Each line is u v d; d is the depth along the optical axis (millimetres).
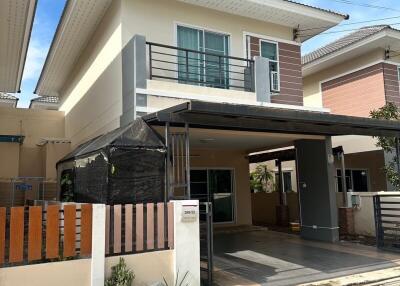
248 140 11570
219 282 7000
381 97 14859
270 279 7246
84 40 13273
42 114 16438
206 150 14547
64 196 10680
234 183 15156
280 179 16266
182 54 11031
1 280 4941
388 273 7758
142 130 7551
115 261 5770
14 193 13500
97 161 7664
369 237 11969
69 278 5324
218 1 11312
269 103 11008
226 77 11633
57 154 14742
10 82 15273
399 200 11500
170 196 7344
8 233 5199
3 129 15672
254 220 18078
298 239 11992
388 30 14008
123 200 7027
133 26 10352
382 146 13234
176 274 6168
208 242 6891
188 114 7480
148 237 6133
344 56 15977
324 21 12812
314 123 8961
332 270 7926
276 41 12828
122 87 9758
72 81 15797
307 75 18453
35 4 9625
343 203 13289
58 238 5375
